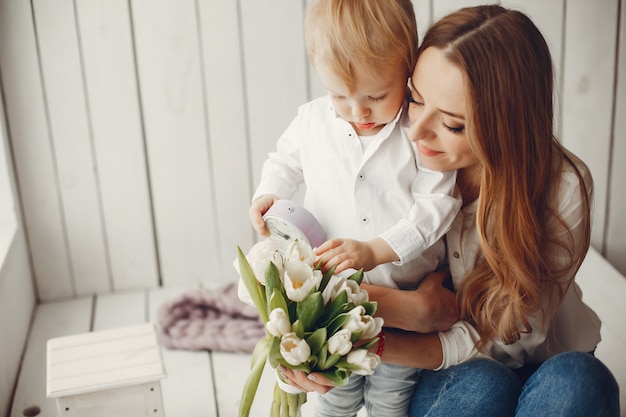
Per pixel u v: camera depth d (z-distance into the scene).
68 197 2.11
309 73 2.05
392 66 1.07
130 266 2.21
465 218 1.27
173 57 2.01
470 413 1.20
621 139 2.09
